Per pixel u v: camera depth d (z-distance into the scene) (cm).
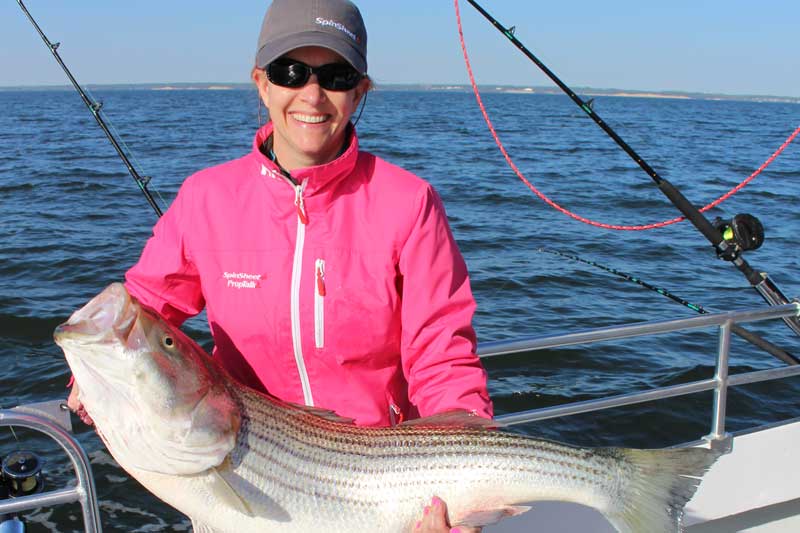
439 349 216
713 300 976
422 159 2569
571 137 4022
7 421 208
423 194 215
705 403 648
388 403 227
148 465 201
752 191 2045
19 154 2531
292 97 208
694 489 227
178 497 207
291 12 205
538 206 1673
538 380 698
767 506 357
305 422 215
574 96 447
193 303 237
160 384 194
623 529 225
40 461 257
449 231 223
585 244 1287
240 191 218
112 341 190
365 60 215
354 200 214
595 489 224
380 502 215
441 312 216
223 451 202
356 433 217
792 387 690
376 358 219
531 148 3200
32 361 709
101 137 3281
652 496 227
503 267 1105
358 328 213
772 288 421
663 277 1086
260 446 209
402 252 213
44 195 1656
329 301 211
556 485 222
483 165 2441
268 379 223
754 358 763
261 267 214
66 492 221
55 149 2711
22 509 218
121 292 194
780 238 1398
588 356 752
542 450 221
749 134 4853
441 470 216
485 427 220
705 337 817
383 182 216
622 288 1016
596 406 317
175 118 5062
